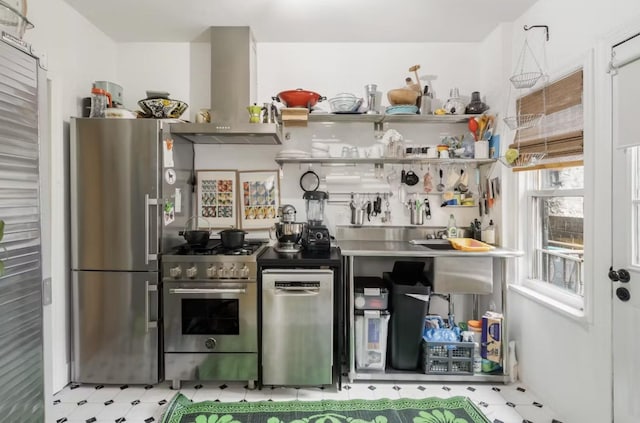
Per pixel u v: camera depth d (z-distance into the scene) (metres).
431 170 2.83
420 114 2.60
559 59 2.02
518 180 2.40
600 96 1.69
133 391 2.23
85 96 2.48
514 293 2.42
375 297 2.35
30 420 1.28
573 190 1.98
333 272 2.21
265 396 2.18
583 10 1.82
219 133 2.42
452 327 2.54
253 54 2.72
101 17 2.47
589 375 1.76
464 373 2.32
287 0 2.26
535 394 2.19
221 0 2.25
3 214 1.16
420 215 2.78
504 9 2.33
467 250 2.33
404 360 2.37
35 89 1.30
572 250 2.03
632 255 1.55
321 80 2.85
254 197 2.87
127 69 2.87
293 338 2.20
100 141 2.26
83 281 2.28
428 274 2.53
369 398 2.14
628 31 1.53
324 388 2.27
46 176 1.36
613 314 1.63
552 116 2.06
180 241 2.60
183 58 2.87
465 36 2.73
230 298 2.24
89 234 2.27
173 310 2.25
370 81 2.85
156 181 2.27
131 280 2.27
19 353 1.23
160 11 2.39
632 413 1.54
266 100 2.85
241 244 2.46
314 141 2.86
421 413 1.99
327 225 2.83
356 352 2.37
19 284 1.23
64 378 2.27
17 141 1.21
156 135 2.27
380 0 2.24
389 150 2.64
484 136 2.62
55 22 2.20
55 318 2.20
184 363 2.26
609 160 1.65
